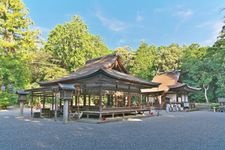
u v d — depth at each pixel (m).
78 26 34.06
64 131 9.45
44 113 16.28
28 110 23.53
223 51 29.45
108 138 7.77
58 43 34.00
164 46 47.72
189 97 37.19
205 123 12.85
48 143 6.82
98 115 15.34
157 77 34.81
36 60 31.12
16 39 27.72
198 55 39.06
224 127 11.01
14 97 24.14
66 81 15.67
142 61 42.94
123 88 17.38
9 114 18.48
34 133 8.83
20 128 10.30
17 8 26.56
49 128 10.40
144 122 13.48
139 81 17.61
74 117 14.65
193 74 34.28
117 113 16.22
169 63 42.81
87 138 7.75
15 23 26.50
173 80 32.16
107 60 19.84
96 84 14.73
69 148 6.15
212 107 29.36
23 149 6.03
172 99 30.73
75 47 33.72
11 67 24.48
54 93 15.91
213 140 7.49
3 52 25.06
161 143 6.91
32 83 30.16
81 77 14.79
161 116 18.48
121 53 44.50
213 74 32.31
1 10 25.31
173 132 9.30
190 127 10.99
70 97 13.22
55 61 34.22
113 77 14.63
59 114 16.80
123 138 7.78
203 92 35.75
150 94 28.91
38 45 30.12
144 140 7.41
